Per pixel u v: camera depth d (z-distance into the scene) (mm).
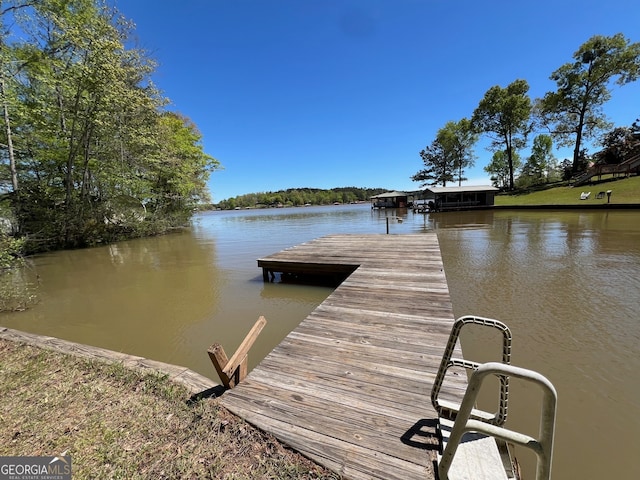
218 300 5875
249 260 9867
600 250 7969
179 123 21703
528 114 31016
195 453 1690
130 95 12086
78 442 1830
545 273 6297
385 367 2410
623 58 24641
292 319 4840
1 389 2426
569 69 27219
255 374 2387
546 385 1018
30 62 11023
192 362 3682
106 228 14453
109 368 2645
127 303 5887
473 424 1201
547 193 26906
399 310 3623
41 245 11922
